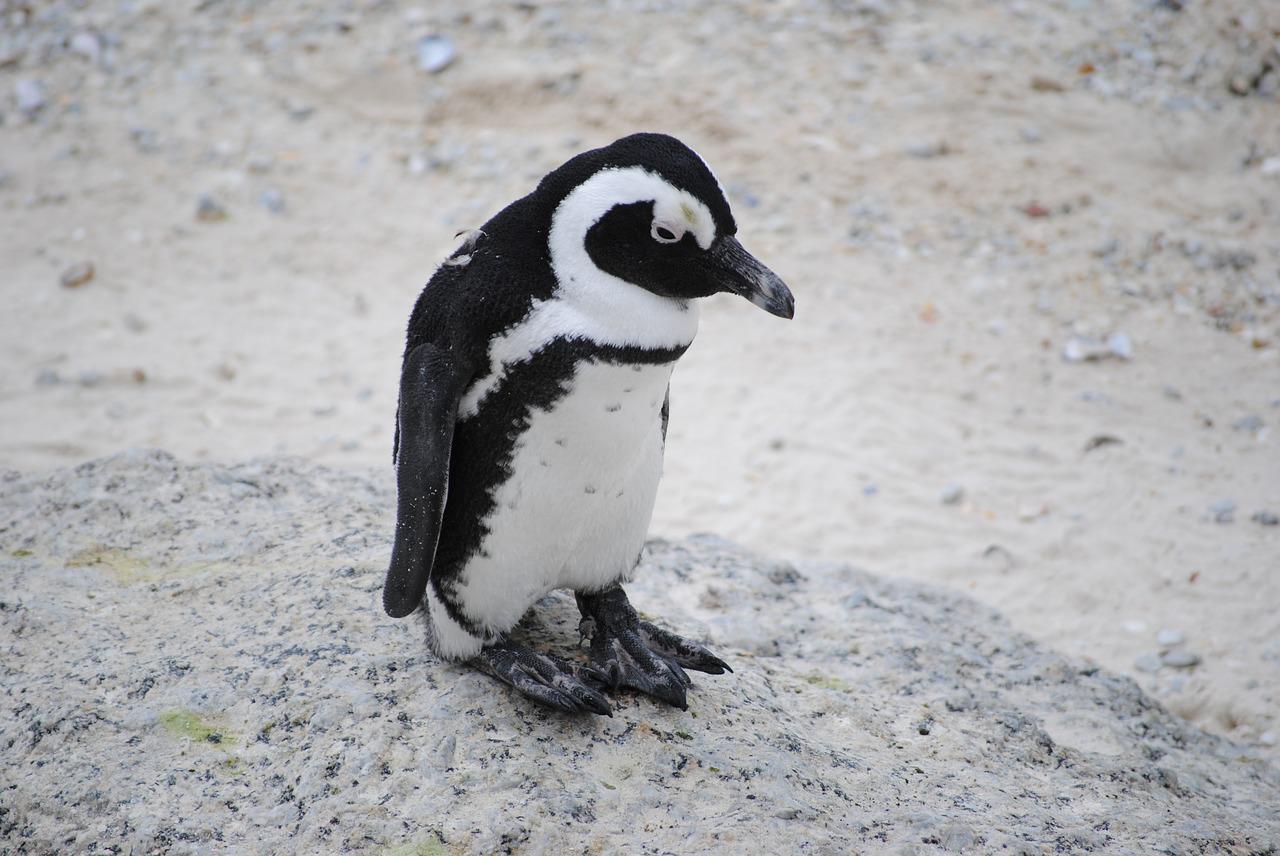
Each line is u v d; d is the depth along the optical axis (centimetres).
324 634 717
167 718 662
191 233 2097
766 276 591
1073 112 2298
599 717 671
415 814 604
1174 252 1995
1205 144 2222
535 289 594
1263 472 1582
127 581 797
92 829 606
